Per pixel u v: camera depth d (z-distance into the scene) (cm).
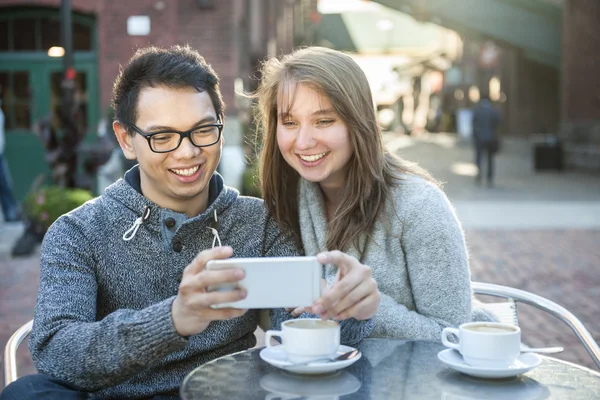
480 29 2142
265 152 261
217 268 172
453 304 246
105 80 1112
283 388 179
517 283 685
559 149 2000
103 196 231
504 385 183
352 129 246
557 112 2691
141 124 219
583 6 2028
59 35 1144
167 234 228
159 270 225
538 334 533
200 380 185
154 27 1108
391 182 258
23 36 1145
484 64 2578
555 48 2148
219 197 235
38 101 1152
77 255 220
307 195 262
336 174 258
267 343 195
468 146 3259
